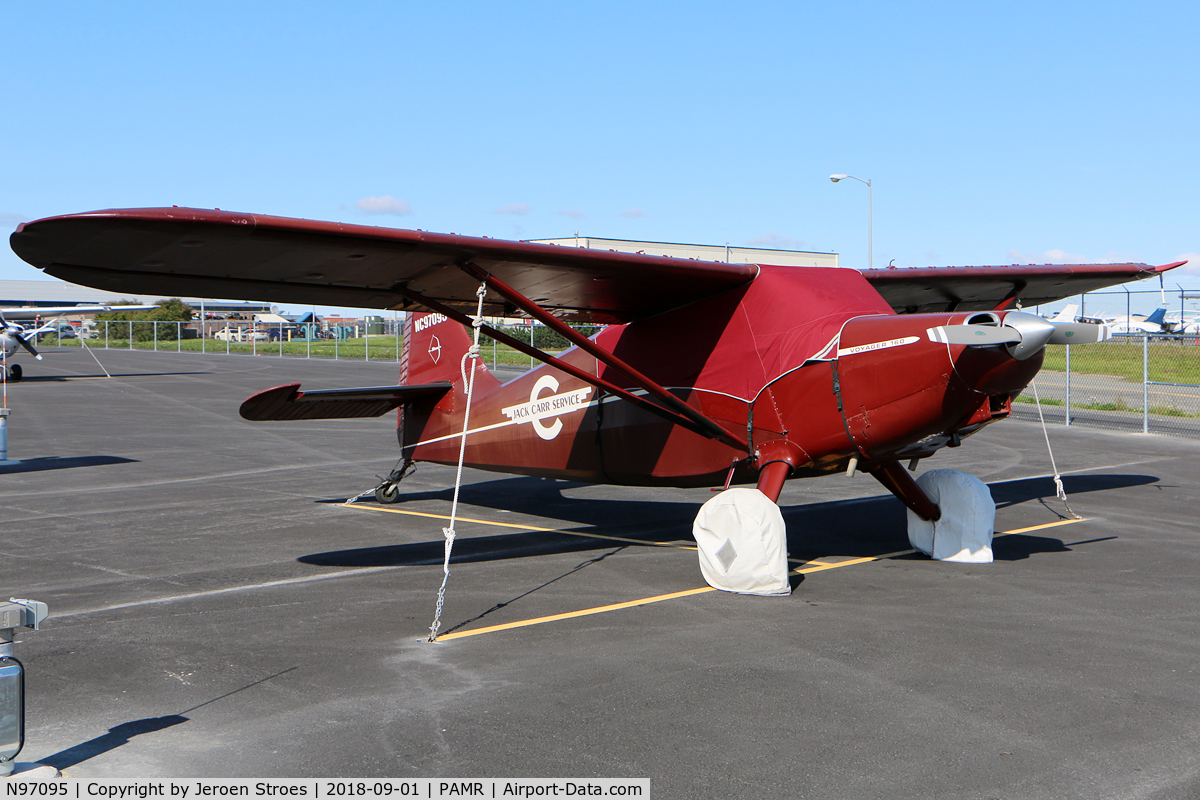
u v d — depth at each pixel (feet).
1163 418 62.34
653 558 24.70
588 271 21.29
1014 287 30.60
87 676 15.21
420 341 32.58
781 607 19.43
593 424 26.73
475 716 13.32
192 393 87.40
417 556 24.93
